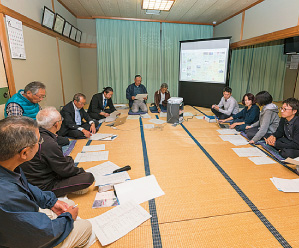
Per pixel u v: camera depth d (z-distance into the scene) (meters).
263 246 1.15
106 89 3.81
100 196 1.59
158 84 6.39
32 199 0.98
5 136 0.78
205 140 2.81
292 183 1.75
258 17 4.25
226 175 1.91
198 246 1.16
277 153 2.33
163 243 1.18
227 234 1.24
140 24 5.84
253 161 2.18
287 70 6.13
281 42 5.52
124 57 5.98
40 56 3.38
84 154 2.35
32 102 2.39
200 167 2.07
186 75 5.62
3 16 2.37
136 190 1.64
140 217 1.35
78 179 1.53
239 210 1.45
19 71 2.73
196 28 6.16
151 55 6.12
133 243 1.17
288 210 1.44
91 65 6.09
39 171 1.42
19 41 2.71
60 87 4.31
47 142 1.41
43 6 3.48
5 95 2.44
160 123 3.66
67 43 4.82
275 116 2.65
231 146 2.60
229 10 4.94
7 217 0.75
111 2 4.47
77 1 4.44
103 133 3.12
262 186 1.73
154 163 2.15
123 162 2.17
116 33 5.80
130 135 3.04
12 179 0.85
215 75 5.11
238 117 3.61
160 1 4.11
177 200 1.55
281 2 3.62
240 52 6.04
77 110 3.08
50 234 0.86
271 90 6.36
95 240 1.19
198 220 1.35
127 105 5.66
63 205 1.26
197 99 5.54
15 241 0.81
